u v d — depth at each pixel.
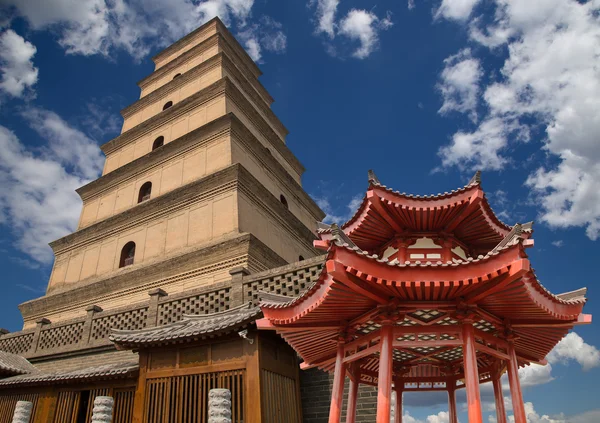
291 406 14.10
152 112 36.41
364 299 9.45
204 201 27.42
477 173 12.91
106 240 30.62
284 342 14.55
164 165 31.33
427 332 9.56
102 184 33.78
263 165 32.09
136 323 20.38
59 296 29.12
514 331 10.58
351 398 11.84
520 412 9.66
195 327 14.59
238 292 17.72
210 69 35.00
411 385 13.70
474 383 8.85
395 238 13.86
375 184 12.95
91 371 16.09
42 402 16.84
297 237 31.61
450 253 13.65
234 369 13.13
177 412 13.55
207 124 30.17
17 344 24.34
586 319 10.14
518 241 8.28
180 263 25.33
